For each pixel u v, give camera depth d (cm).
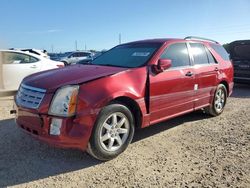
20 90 473
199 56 639
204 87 635
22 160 441
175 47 582
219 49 729
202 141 531
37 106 418
